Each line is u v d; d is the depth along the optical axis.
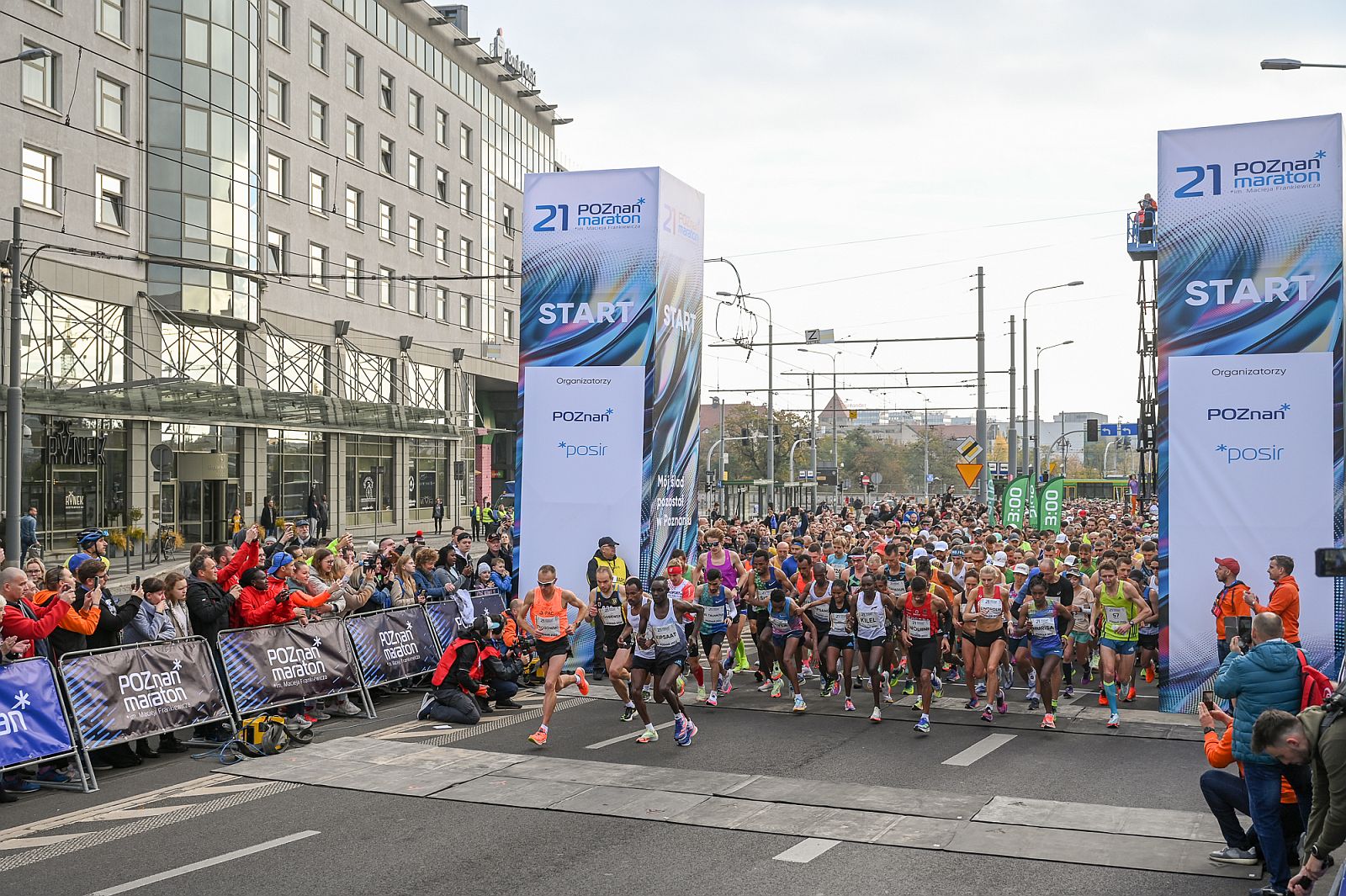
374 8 49.84
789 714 14.60
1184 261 15.48
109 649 11.37
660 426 17.95
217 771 11.24
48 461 31.88
